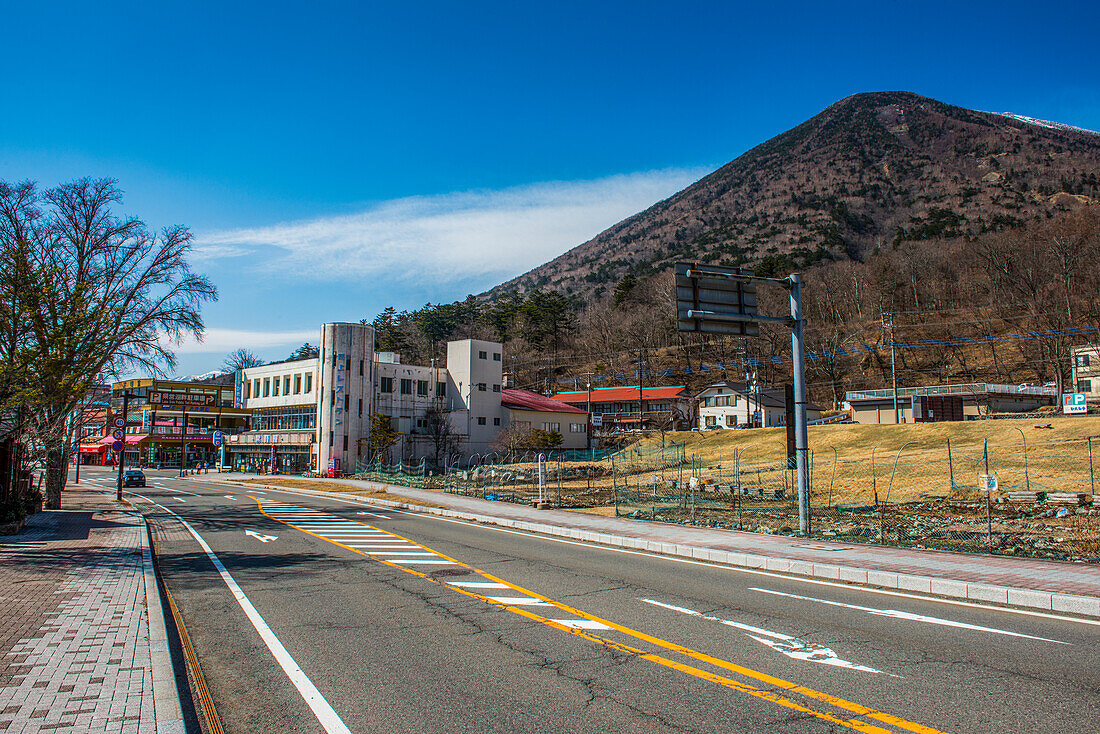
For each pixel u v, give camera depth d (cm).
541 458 2545
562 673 615
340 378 5634
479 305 14800
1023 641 717
